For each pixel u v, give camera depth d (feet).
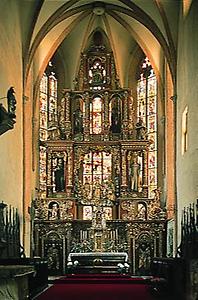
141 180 129.70
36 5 106.63
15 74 98.84
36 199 123.44
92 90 133.80
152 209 125.08
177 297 63.36
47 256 120.06
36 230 120.16
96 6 122.83
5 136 87.71
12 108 69.05
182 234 93.50
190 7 93.56
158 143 129.59
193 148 90.94
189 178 93.97
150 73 133.90
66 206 127.34
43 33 111.24
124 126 131.34
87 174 131.13
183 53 100.78
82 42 135.03
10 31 94.02
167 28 108.27
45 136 132.87
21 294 48.26
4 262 71.61
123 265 113.29
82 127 132.77
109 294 69.26
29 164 114.93
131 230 121.19
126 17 126.93
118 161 130.62
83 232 122.42
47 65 129.70
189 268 56.95
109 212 128.16
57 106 136.05
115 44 134.92
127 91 132.98
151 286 77.00
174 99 108.78
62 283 91.25
